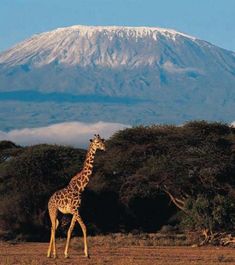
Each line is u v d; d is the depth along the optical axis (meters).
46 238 68.19
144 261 43.81
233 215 57.75
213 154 73.25
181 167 72.50
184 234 65.06
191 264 42.53
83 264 42.09
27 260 43.69
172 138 76.06
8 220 72.56
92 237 63.03
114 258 45.44
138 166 76.06
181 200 73.44
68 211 44.84
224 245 56.47
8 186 76.25
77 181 45.06
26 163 75.62
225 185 72.56
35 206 73.19
